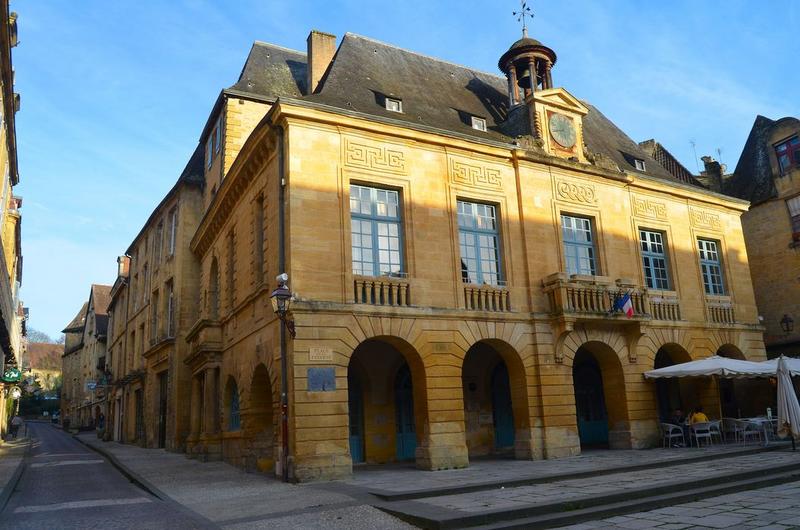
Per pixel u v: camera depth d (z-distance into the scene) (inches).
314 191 613.3
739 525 317.4
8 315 916.6
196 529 358.3
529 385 688.4
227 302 856.3
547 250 747.4
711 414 848.9
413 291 643.5
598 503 384.2
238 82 965.8
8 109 770.8
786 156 1091.9
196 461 852.6
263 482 565.6
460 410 634.8
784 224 1081.4
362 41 854.5
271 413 696.4
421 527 345.7
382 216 661.9
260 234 711.7
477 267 709.9
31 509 456.1
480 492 444.1
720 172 1221.1
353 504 412.2
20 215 1208.8
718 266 948.0
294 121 620.7
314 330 575.5
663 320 826.2
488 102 914.7
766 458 587.5
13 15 608.4
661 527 324.5
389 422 733.3
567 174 796.0
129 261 1708.9
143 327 1396.4
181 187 1148.5
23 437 1718.8
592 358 904.3
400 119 719.7
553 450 675.4
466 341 658.8
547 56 883.4
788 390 661.9
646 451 709.3
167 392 1117.1
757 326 936.9
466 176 717.3
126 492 559.8
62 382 2896.2
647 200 877.8
